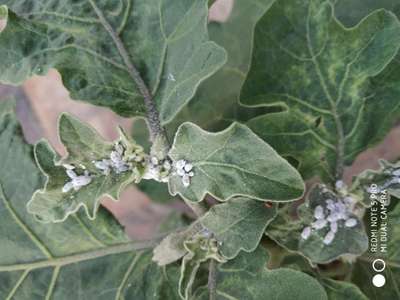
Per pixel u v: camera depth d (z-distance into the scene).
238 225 0.19
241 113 0.25
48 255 0.22
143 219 0.37
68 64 0.20
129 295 0.22
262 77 0.20
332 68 0.20
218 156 0.17
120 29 0.20
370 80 0.20
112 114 0.37
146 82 0.20
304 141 0.21
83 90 0.20
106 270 0.22
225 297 0.20
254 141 0.17
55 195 0.18
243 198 0.18
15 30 0.20
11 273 0.22
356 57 0.20
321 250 0.19
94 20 0.20
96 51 0.20
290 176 0.17
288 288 0.19
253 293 0.20
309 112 0.20
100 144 0.18
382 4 0.22
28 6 0.20
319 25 0.19
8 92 0.40
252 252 0.20
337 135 0.21
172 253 0.20
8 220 0.22
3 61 0.20
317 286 0.19
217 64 0.18
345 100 0.20
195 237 0.19
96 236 0.22
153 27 0.20
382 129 0.21
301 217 0.20
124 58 0.20
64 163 0.18
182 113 0.25
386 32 0.19
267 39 0.19
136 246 0.22
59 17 0.20
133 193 0.37
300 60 0.20
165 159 0.18
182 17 0.20
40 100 0.39
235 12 0.25
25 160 0.22
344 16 0.22
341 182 0.20
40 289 0.22
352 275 0.22
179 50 0.19
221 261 0.19
